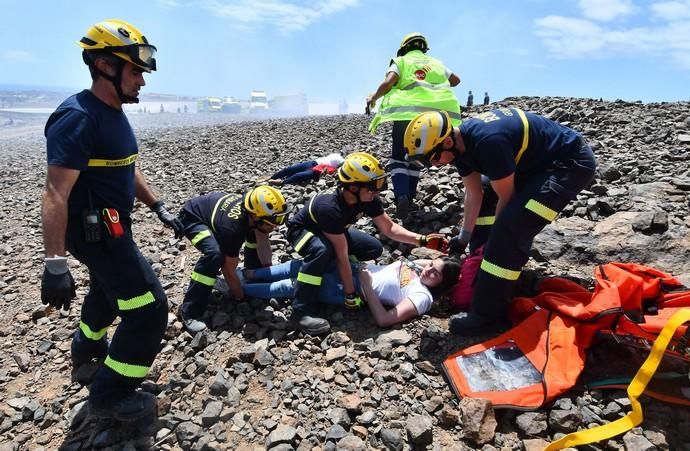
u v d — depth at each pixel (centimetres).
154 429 314
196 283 410
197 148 1291
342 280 403
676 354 295
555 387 296
